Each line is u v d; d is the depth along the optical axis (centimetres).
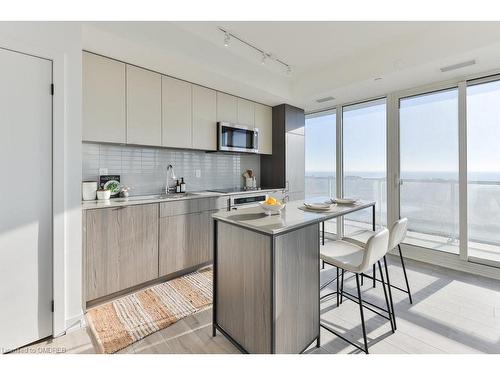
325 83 339
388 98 349
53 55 169
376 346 162
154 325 187
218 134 334
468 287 245
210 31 251
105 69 236
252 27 244
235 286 156
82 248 196
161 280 261
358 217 415
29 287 164
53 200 171
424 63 252
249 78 317
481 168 281
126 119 250
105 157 268
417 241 333
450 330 178
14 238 158
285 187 404
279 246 133
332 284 258
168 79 284
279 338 134
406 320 191
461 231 288
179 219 264
